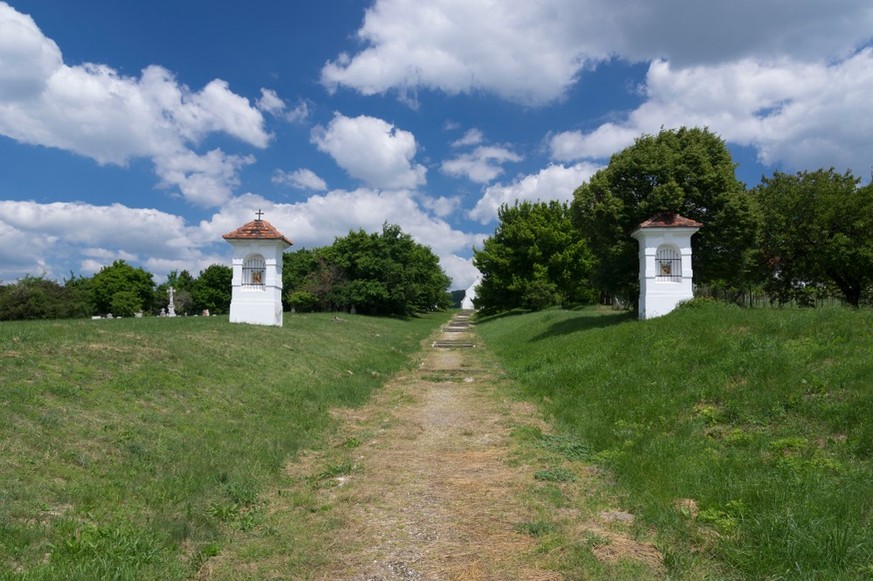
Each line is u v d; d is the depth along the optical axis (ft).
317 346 65.82
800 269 92.32
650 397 36.68
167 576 16.52
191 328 57.47
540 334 82.43
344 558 18.34
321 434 35.04
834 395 29.40
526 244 161.38
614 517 21.50
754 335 41.34
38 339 37.65
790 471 22.98
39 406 26.68
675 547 18.54
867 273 85.10
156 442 27.02
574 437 33.42
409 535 20.08
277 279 74.28
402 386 55.11
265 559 18.30
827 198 87.35
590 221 75.56
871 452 23.85
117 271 224.53
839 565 16.15
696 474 23.77
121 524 18.99
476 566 17.63
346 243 176.45
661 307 64.64
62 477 21.30
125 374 35.09
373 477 26.73
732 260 73.36
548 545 18.85
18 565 15.67
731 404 31.71
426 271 203.72
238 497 23.17
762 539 17.75
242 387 40.70
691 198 71.46
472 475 26.96
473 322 181.16
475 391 51.49
